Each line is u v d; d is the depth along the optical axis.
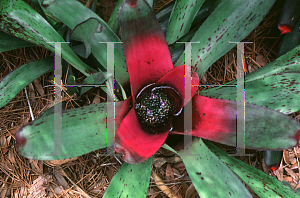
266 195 0.61
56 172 0.71
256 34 0.79
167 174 0.72
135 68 0.59
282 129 0.56
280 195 0.60
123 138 0.54
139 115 0.60
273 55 0.79
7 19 0.58
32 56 0.76
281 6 0.79
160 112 0.60
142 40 0.58
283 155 0.73
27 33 0.59
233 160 0.66
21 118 0.74
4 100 0.66
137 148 0.54
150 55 0.59
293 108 0.61
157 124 0.60
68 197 0.70
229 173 0.58
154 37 0.58
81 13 0.64
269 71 0.65
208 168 0.59
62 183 0.70
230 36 0.62
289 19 0.70
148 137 0.58
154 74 0.61
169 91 0.61
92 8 0.75
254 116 0.57
